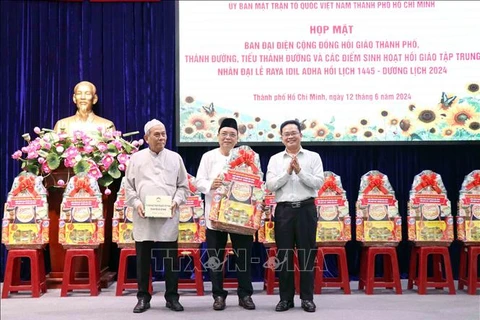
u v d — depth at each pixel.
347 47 5.14
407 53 5.13
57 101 5.25
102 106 5.25
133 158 3.76
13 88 5.25
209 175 3.98
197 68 5.14
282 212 3.74
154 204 3.63
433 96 5.12
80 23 5.29
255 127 5.12
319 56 5.14
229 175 3.80
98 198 4.42
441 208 4.50
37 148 4.66
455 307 3.88
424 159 5.29
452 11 5.13
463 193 4.54
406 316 3.58
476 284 4.41
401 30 5.14
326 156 5.26
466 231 4.47
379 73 5.13
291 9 5.16
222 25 5.16
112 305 3.99
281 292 3.80
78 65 5.26
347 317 3.54
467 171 5.29
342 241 4.48
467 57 5.12
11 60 5.25
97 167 4.60
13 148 5.23
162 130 3.71
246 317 3.55
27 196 4.43
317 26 5.16
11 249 4.38
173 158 3.78
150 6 5.29
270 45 5.15
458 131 5.11
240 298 3.88
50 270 5.12
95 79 5.25
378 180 4.55
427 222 4.47
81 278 4.75
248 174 3.83
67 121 5.07
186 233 4.45
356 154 5.28
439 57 5.13
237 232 3.76
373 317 3.55
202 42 5.15
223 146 3.97
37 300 4.21
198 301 4.17
